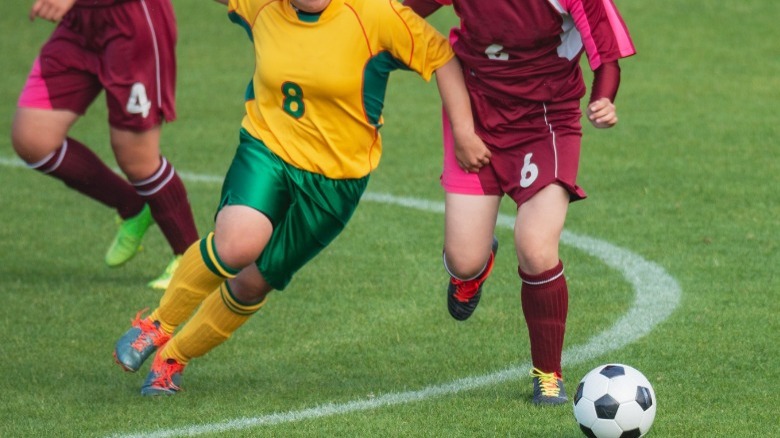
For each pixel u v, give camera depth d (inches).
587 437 630.5
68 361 804.6
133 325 727.7
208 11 2213.3
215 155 1477.6
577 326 850.8
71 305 938.7
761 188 1234.6
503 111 715.4
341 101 680.4
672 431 642.2
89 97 942.4
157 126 952.9
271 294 952.3
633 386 623.5
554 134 711.1
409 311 902.4
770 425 650.2
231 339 849.5
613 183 1272.1
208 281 698.2
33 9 750.5
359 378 761.6
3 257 1084.5
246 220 674.2
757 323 840.3
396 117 1631.4
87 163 970.7
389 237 1112.8
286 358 807.1
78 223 1206.9
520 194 711.1
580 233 1098.7
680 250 1035.9
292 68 674.8
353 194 711.7
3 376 771.4
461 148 712.4
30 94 932.0
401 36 676.7
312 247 708.7
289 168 691.4
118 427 671.1
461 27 725.3
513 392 724.0
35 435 659.4
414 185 1312.7
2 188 1339.8
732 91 1669.5
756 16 2007.9
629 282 954.1
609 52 689.6
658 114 1565.0
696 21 1991.9
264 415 687.7
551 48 703.7
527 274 694.5
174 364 738.2
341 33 672.4
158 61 935.0
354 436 644.7
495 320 875.4
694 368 753.0
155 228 1184.2
